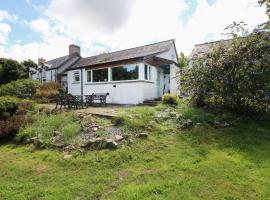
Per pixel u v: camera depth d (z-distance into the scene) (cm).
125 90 1388
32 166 516
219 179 396
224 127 710
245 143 571
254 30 786
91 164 496
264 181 383
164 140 617
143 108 922
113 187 391
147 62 1384
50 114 964
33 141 691
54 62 2817
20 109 1025
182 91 980
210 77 830
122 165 482
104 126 709
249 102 740
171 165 464
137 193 358
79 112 915
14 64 2964
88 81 1672
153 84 1479
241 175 407
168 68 1645
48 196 368
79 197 364
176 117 794
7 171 493
